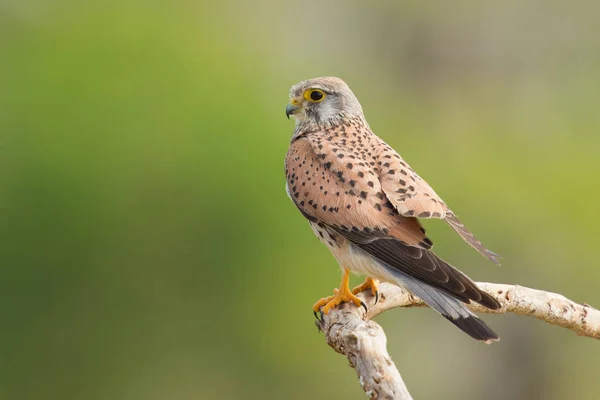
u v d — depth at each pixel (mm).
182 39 17016
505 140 22141
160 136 15688
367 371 5820
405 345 19062
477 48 24562
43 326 15367
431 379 19406
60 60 16172
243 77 17250
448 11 24422
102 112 15797
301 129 8406
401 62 24359
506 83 24203
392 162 7496
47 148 15336
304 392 16672
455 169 20453
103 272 15336
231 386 16484
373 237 7117
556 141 21938
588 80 23766
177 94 16172
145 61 16438
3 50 16266
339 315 6766
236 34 19812
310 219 7547
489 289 7039
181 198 15531
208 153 15750
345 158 7539
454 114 23484
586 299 19766
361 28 24109
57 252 15078
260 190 15805
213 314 15898
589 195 20328
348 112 8266
